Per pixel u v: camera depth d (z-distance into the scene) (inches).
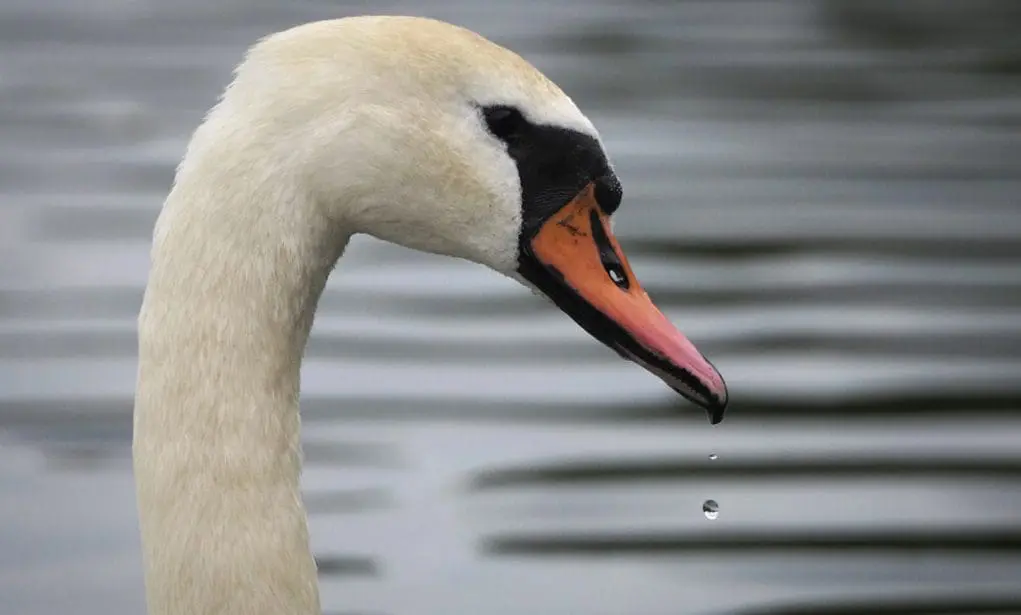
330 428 530.9
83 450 518.6
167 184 745.6
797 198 732.7
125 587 443.8
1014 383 559.8
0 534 468.8
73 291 633.0
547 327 608.7
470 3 1056.2
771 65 940.0
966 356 578.6
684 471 504.1
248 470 252.4
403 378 564.4
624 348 279.4
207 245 250.7
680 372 276.8
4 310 614.2
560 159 275.0
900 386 557.3
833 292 633.0
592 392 556.4
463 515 479.2
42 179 748.0
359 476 501.0
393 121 260.8
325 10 1035.3
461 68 266.2
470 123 268.2
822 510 482.9
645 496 489.1
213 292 250.7
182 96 866.8
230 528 251.4
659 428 531.5
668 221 703.7
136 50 959.0
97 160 773.3
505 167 272.7
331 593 438.9
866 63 951.0
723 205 721.0
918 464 508.4
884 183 752.3
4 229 692.7
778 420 535.5
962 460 511.2
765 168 770.2
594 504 484.1
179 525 251.0
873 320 607.8
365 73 258.5
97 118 832.9
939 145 807.7
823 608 434.0
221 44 969.5
